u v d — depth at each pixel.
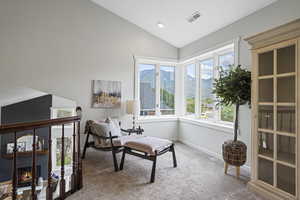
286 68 1.90
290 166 1.86
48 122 1.76
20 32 3.30
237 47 2.95
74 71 3.69
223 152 2.70
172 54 4.61
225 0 2.69
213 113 3.72
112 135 3.10
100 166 3.00
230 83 2.50
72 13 3.66
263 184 2.12
